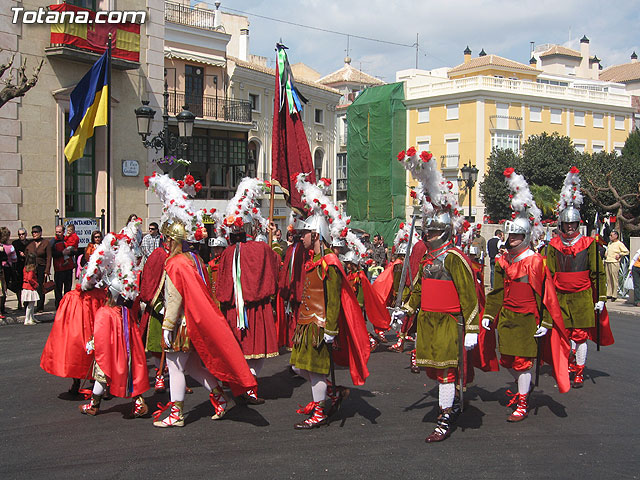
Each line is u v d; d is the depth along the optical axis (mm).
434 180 5859
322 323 5766
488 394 7227
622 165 33688
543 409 6582
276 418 6164
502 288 6367
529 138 36750
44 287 12453
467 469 4812
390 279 10281
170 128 29359
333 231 6035
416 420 6109
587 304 7637
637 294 14914
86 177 18031
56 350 6523
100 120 15547
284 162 10047
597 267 7660
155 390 7188
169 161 14711
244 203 7195
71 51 16578
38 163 16406
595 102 43625
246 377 5789
